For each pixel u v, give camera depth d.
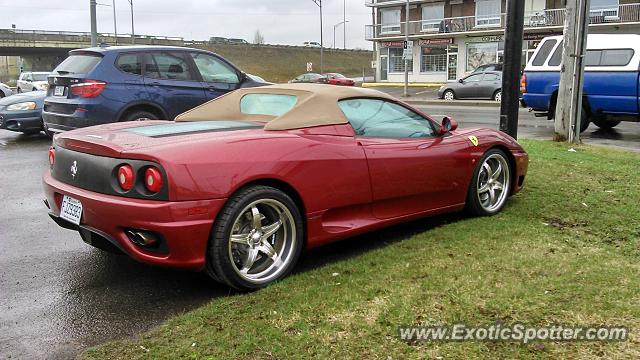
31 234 4.88
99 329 3.11
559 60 11.06
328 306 3.21
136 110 8.15
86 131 4.06
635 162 7.30
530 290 3.35
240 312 3.20
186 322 3.10
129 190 3.30
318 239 3.86
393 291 3.38
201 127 4.02
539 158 7.45
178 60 8.59
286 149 3.64
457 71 43.16
